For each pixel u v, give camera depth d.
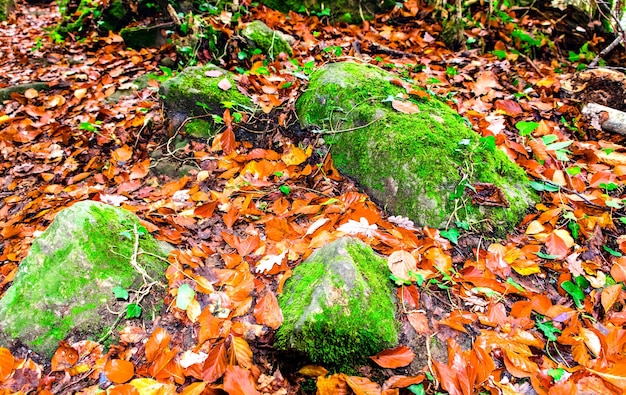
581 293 2.08
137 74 4.44
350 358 1.73
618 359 1.74
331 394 1.62
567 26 4.77
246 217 2.51
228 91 3.21
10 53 5.58
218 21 4.11
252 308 1.98
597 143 2.97
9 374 1.74
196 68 3.38
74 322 1.87
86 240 1.99
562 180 2.58
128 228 2.17
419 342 1.81
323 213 2.41
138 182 2.96
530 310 1.92
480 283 2.05
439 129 2.61
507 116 3.18
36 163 3.41
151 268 2.09
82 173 3.23
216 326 1.85
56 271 1.92
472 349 1.75
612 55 4.43
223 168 2.90
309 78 3.20
